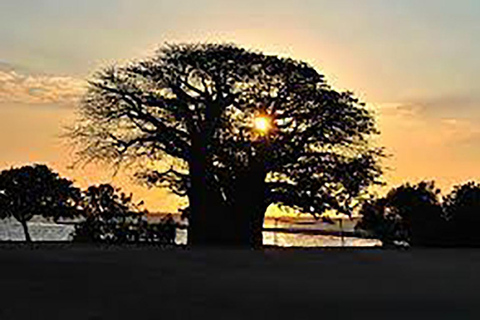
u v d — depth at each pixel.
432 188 47.62
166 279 16.84
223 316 11.48
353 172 48.16
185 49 48.97
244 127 47.31
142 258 23.64
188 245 38.97
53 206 48.16
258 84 47.62
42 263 20.03
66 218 48.47
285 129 48.12
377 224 49.06
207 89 48.12
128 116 49.25
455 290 15.50
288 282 16.91
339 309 12.48
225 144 46.41
